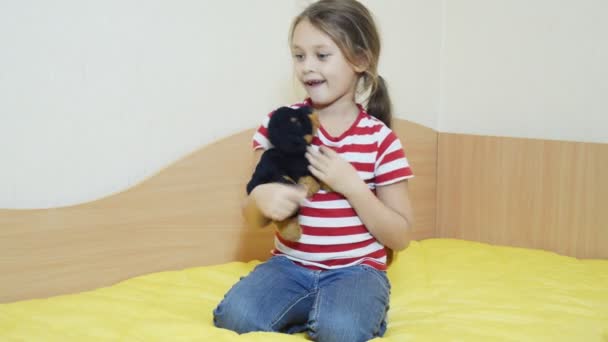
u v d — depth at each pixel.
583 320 1.09
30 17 1.21
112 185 1.35
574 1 1.70
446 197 1.94
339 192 1.09
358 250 1.12
